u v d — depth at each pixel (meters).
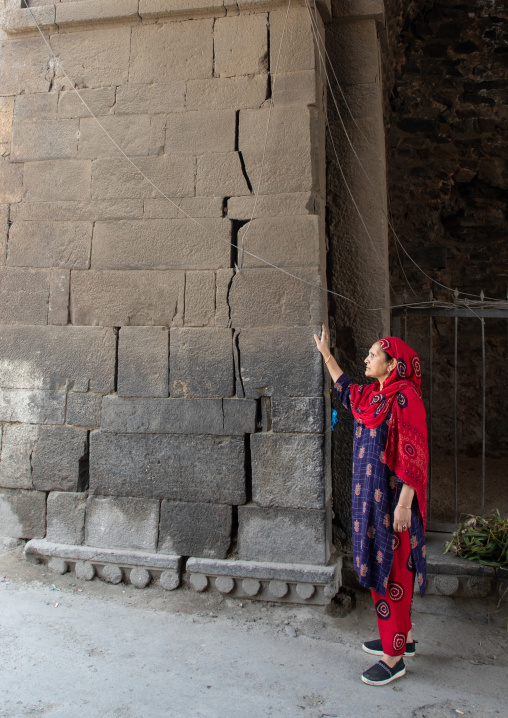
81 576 3.51
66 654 2.74
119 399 3.51
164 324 3.47
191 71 3.50
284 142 3.35
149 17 3.56
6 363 3.68
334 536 3.59
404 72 6.11
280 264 3.32
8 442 3.68
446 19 6.02
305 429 3.25
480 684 2.64
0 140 3.79
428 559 3.33
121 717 2.31
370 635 3.02
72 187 3.63
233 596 3.31
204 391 3.39
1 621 3.01
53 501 3.60
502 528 3.35
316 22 3.40
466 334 6.13
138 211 3.53
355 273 3.63
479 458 6.06
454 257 6.18
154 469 3.45
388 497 2.58
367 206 3.64
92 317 3.57
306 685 2.57
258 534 3.31
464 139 6.11
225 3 3.43
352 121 3.67
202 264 3.43
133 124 3.56
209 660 2.74
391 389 2.62
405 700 2.48
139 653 2.78
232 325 3.37
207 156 3.45
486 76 6.09
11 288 3.69
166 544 3.43
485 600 3.24
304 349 3.27
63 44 3.71
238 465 3.34
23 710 2.33
